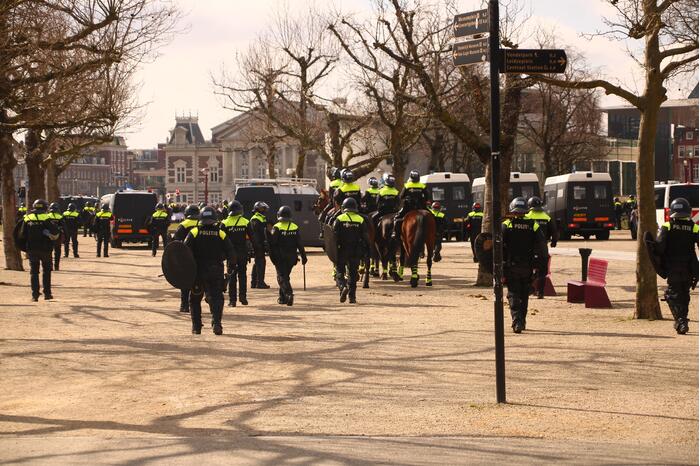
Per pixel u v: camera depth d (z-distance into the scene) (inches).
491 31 445.7
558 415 422.3
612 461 327.3
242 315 858.1
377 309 904.9
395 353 615.5
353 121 2085.4
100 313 888.3
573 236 2679.6
